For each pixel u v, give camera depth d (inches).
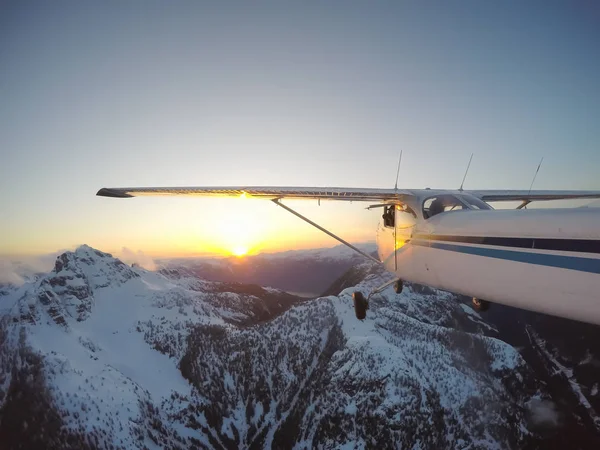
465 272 379.2
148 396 7696.9
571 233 288.0
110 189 552.7
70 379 7495.1
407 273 487.8
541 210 322.0
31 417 6579.7
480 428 5994.1
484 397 6466.5
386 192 478.0
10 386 7736.2
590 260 275.6
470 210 413.1
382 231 563.2
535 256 309.3
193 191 526.9
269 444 6771.7
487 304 500.7
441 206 446.0
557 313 305.7
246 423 7440.9
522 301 326.0
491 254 347.3
